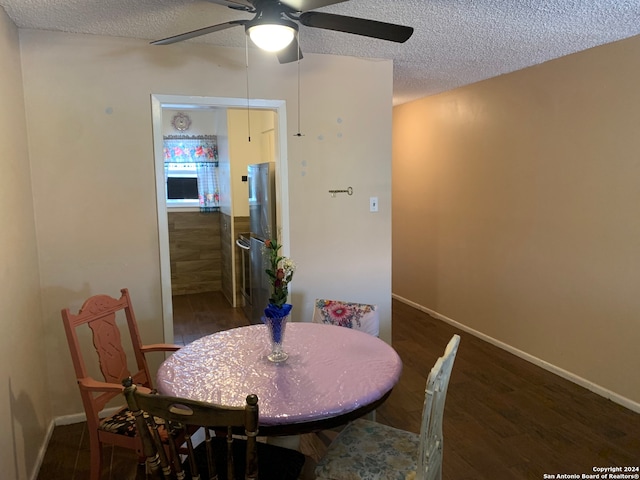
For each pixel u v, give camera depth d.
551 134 3.34
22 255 2.33
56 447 2.52
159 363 2.97
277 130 3.19
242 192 5.21
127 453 2.47
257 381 1.77
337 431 2.68
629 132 2.81
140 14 2.33
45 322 2.68
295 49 2.33
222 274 6.00
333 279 3.41
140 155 2.81
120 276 2.83
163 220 2.88
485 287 4.10
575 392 3.13
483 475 2.26
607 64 2.91
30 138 2.57
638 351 2.84
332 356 2.01
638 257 2.81
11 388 2.03
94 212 2.75
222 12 2.32
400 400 3.03
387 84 3.37
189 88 2.88
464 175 4.27
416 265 5.14
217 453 1.75
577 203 3.18
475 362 3.64
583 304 3.19
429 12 2.38
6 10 2.23
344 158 3.34
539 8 2.32
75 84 2.64
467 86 4.15
